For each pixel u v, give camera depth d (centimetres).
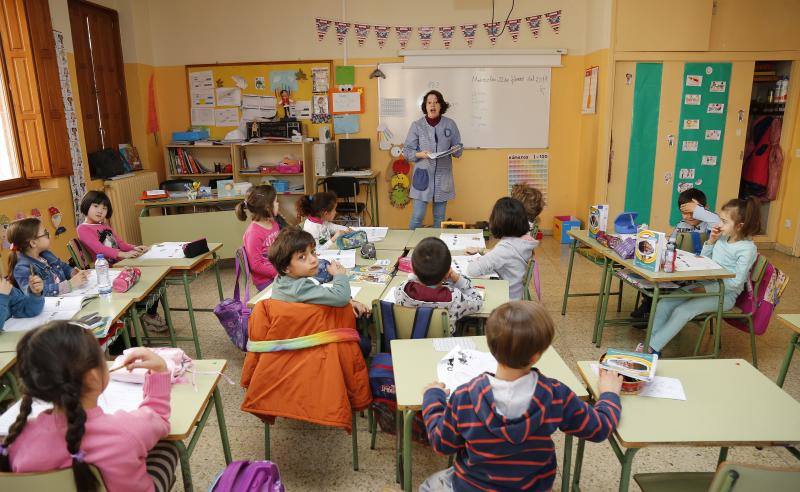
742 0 529
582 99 605
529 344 122
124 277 271
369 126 624
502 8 590
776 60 542
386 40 603
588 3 582
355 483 218
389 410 214
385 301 221
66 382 119
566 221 595
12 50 417
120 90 593
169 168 620
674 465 228
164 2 608
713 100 554
